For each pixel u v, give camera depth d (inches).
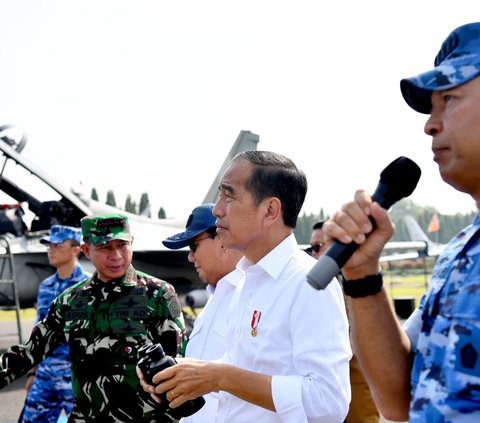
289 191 81.9
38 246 415.8
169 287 121.6
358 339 53.6
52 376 171.5
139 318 116.8
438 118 48.1
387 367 52.7
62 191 432.8
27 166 421.4
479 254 45.0
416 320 56.6
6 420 251.1
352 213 44.7
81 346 117.2
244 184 81.1
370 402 126.4
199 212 114.4
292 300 76.2
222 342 99.6
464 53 46.3
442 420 42.4
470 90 45.6
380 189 48.4
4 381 118.9
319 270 44.4
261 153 83.4
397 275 1802.4
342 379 72.5
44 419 171.9
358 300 52.0
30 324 810.2
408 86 49.8
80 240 199.0
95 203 462.6
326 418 70.1
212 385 70.7
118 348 115.2
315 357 71.4
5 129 419.2
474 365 41.6
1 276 400.5
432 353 45.8
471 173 46.4
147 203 573.3
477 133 44.9
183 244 116.3
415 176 48.5
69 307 119.6
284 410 69.0
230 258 112.5
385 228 47.1
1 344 515.8
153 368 71.5
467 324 42.8
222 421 81.1
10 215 417.7
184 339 120.5
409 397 54.2
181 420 99.7
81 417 117.3
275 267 79.0
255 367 77.5
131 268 121.7
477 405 41.1
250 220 80.7
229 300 102.0
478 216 50.0
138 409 113.3
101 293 118.2
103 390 114.4
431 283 50.4
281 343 76.1
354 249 44.9
